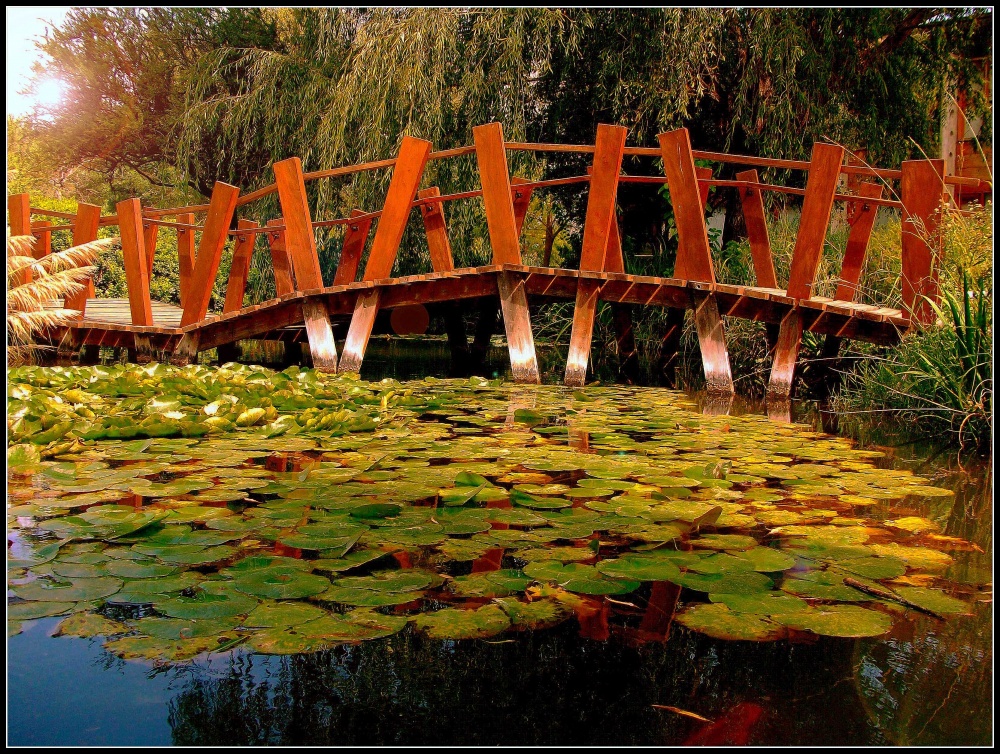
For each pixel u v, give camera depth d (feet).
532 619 3.63
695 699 2.89
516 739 2.58
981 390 9.66
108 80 50.52
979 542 5.04
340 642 3.26
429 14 23.99
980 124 28.04
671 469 7.14
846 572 4.35
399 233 16.15
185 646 3.22
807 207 14.10
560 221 31.65
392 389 13.19
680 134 14.66
